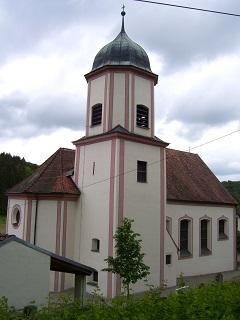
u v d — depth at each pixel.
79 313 8.01
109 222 19.69
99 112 21.97
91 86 22.64
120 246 15.84
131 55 21.94
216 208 29.03
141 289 19.92
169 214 24.86
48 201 21.45
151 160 21.69
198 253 26.80
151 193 21.34
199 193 28.05
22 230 21.59
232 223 30.48
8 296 9.72
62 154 24.62
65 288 20.55
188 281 24.30
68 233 21.33
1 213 67.12
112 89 21.39
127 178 20.25
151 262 20.64
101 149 20.98
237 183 86.44
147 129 22.05
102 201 20.34
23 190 21.97
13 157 85.75
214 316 7.90
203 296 9.29
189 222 26.59
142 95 22.05
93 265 20.14
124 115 21.11
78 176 22.20
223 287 11.34
